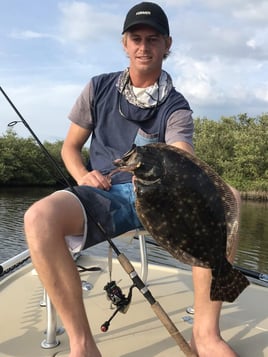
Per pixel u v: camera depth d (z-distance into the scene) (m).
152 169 0.88
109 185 1.15
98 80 1.34
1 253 8.38
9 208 15.51
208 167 0.92
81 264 1.79
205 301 1.02
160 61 1.25
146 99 1.24
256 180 25.11
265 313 1.33
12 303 1.37
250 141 25.70
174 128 1.21
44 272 0.91
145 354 1.05
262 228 13.44
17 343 1.10
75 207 1.00
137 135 1.26
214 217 0.90
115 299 1.13
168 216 0.89
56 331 1.09
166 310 1.34
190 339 1.13
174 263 5.04
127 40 1.26
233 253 0.94
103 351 1.06
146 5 1.23
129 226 1.14
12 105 1.15
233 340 1.13
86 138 1.38
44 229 0.91
